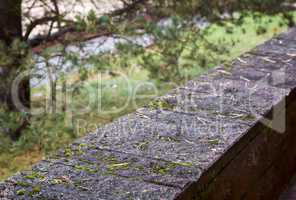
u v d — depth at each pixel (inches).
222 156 57.4
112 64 185.6
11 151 165.8
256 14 220.2
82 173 50.7
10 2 192.1
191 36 202.2
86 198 45.9
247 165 69.4
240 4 214.2
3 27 193.8
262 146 76.2
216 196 57.8
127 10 198.4
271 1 216.7
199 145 59.3
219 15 211.9
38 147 168.1
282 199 95.8
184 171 52.3
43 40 197.3
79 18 177.5
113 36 190.1
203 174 52.8
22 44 173.9
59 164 52.7
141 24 191.9
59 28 194.4
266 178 83.5
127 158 54.7
